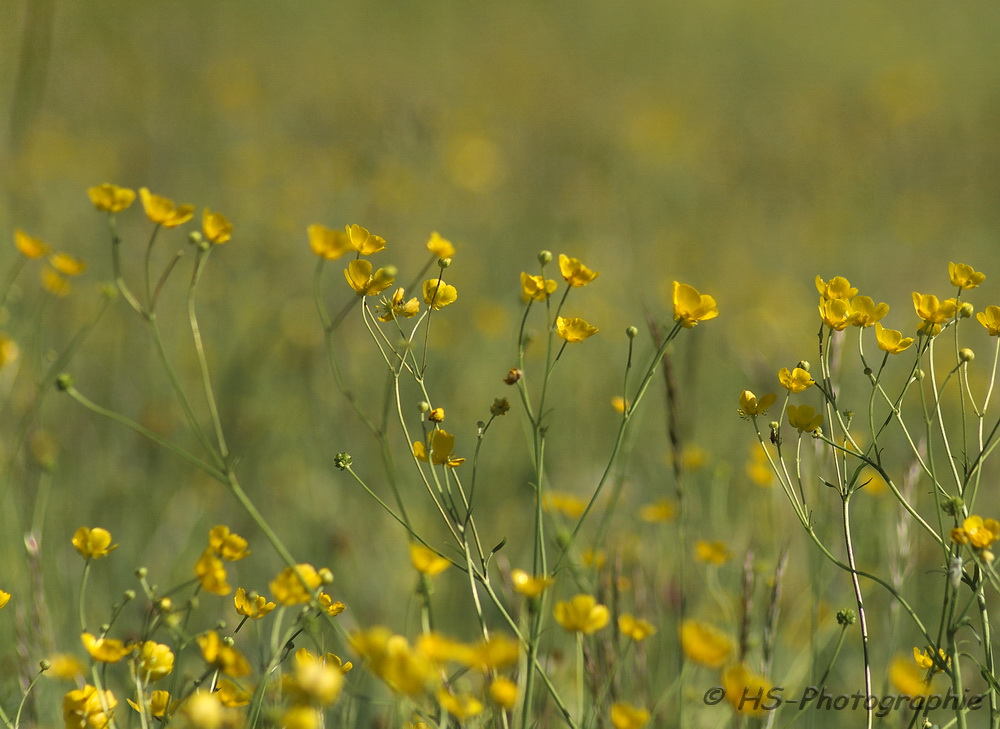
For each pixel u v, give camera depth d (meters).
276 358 9.45
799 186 19.31
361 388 9.07
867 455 3.84
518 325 11.30
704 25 33.69
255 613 3.61
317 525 7.15
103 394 8.50
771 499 6.67
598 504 7.52
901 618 6.21
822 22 34.47
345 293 10.49
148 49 23.00
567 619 3.38
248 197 14.22
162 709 3.50
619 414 9.12
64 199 12.44
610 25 32.75
